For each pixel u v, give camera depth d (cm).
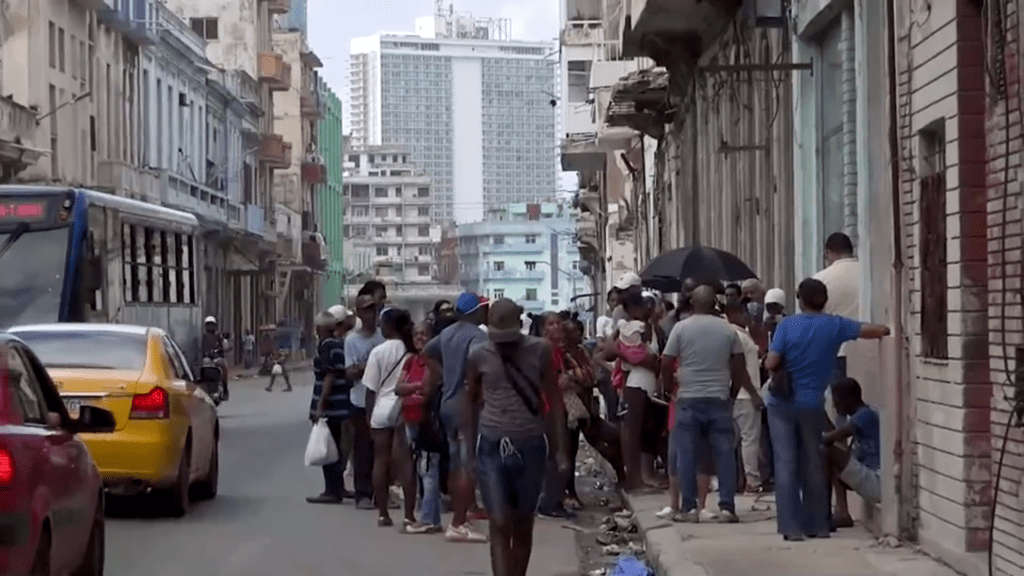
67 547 980
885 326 1301
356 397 1708
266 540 1472
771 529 1388
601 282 7219
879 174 1331
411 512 1530
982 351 1116
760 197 2434
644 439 1738
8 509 849
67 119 5159
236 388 5253
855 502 1423
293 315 9831
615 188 6209
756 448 1655
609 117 3897
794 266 2153
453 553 1396
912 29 1231
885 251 1313
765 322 1744
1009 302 1006
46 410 1005
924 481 1229
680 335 1451
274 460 2334
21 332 1603
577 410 1694
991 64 1034
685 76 3244
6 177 4466
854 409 1361
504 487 1101
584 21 6625
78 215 2347
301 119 10075
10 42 4819
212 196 6850
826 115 1886
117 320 2506
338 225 12388
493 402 1103
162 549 1409
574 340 1728
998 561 1034
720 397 1446
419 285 17950
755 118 2484
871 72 1345
